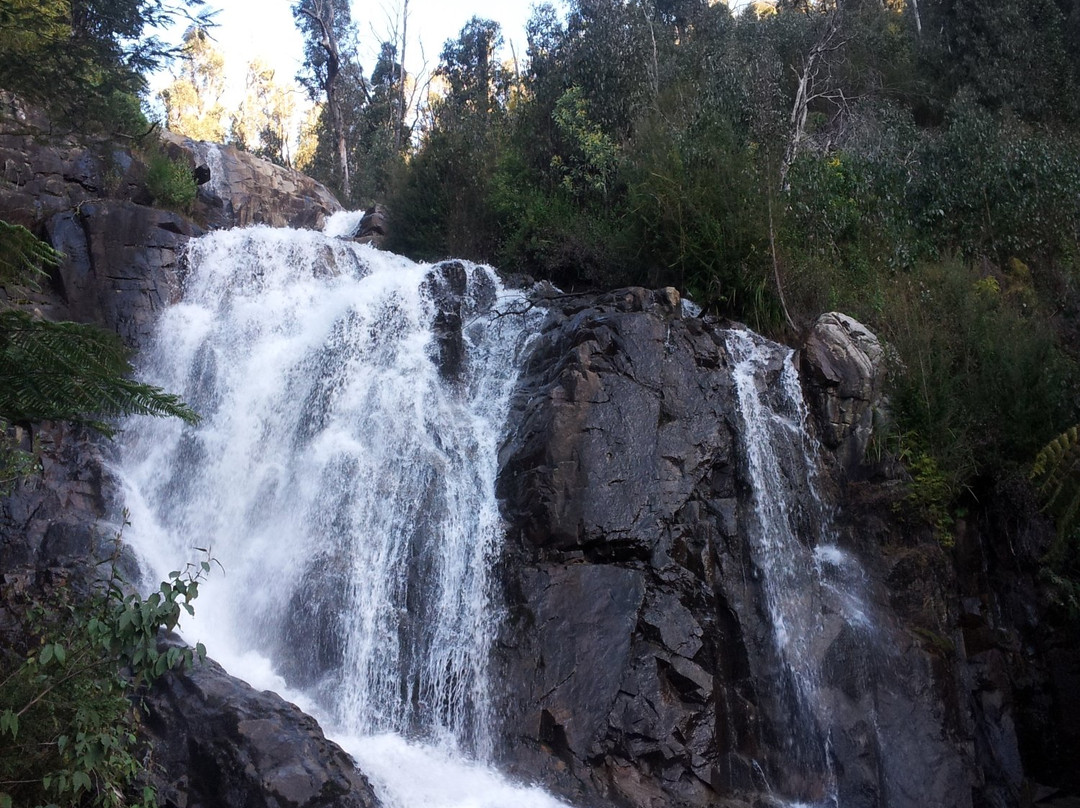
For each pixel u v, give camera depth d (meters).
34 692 7.24
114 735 7.32
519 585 11.22
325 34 37.72
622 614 10.88
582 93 20.70
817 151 20.05
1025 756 12.28
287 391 14.20
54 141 17.58
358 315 14.63
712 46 23.31
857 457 13.47
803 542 12.66
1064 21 23.80
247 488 13.43
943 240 18.58
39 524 11.65
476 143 21.45
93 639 7.11
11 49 16.64
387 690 10.89
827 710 11.16
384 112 39.97
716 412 12.64
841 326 14.32
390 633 11.23
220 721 8.48
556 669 10.56
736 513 12.02
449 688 10.81
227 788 8.06
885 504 12.99
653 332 12.91
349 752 9.67
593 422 12.09
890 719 11.25
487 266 16.22
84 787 7.39
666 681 10.67
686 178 16.53
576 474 11.77
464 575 11.64
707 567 11.54
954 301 15.58
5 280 8.18
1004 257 18.23
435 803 9.08
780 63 22.30
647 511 11.65
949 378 14.13
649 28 22.06
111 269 15.42
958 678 12.01
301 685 10.88
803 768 10.82
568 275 18.14
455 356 14.32
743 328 14.67
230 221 23.64
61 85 17.55
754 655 11.26
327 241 17.84
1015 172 18.69
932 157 19.55
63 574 10.98
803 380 13.96
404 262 18.73
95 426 8.16
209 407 14.45
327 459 12.83
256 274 16.70
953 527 13.37
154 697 8.81
